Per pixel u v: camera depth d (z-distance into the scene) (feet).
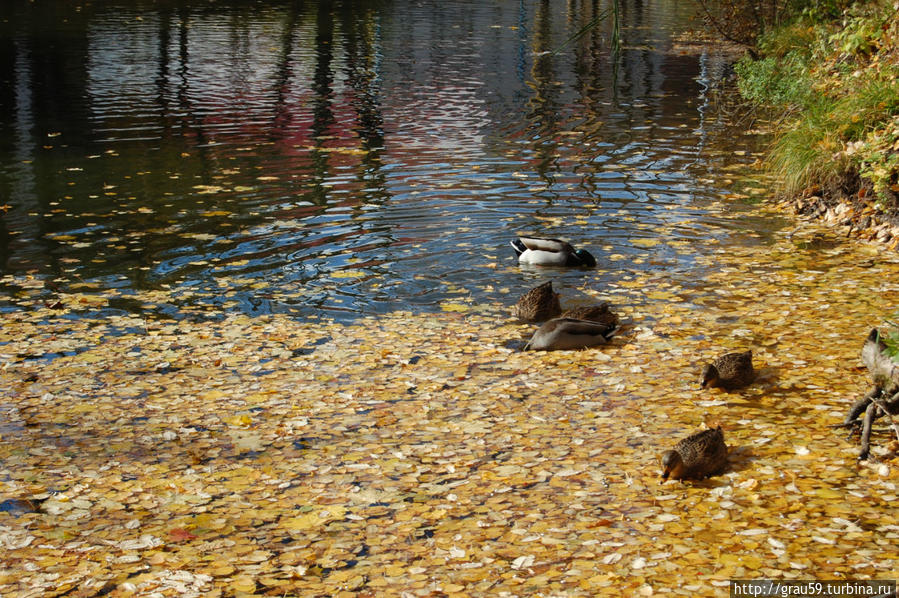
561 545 16.35
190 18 110.83
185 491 18.80
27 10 112.16
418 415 22.29
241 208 40.60
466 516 17.54
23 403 23.15
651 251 34.91
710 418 21.74
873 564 15.30
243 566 16.01
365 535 16.97
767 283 31.37
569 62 84.28
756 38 71.15
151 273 32.71
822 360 24.99
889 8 49.78
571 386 23.90
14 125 57.57
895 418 20.83
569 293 30.73
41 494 18.75
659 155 50.49
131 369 25.21
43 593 15.29
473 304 29.96
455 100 67.05
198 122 59.06
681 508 17.57
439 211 40.04
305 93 69.15
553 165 48.37
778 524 16.79
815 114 44.75
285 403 23.06
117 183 44.83
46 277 32.32
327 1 135.64
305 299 30.30
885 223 36.47
